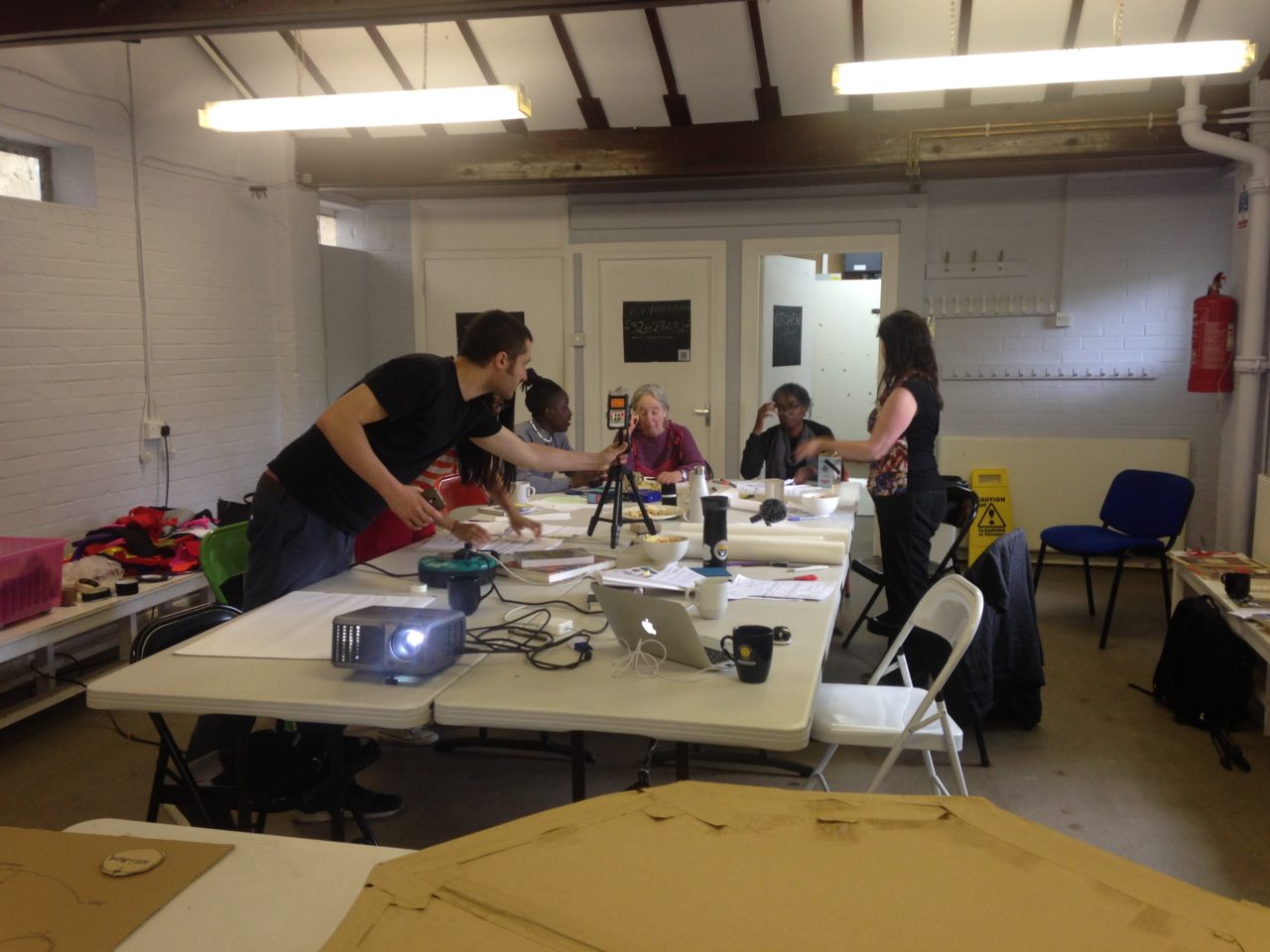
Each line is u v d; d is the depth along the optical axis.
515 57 5.38
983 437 6.33
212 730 2.43
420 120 3.89
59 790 3.13
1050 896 0.91
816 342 7.57
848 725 2.43
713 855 0.98
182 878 1.07
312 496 2.61
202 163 5.27
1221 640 3.48
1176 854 2.71
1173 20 4.75
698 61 5.34
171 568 4.19
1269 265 4.85
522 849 1.00
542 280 6.77
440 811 2.95
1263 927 0.86
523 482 3.98
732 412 6.64
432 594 2.50
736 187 6.46
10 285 4.05
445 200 6.81
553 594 2.50
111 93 4.59
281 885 1.08
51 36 3.62
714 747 3.36
